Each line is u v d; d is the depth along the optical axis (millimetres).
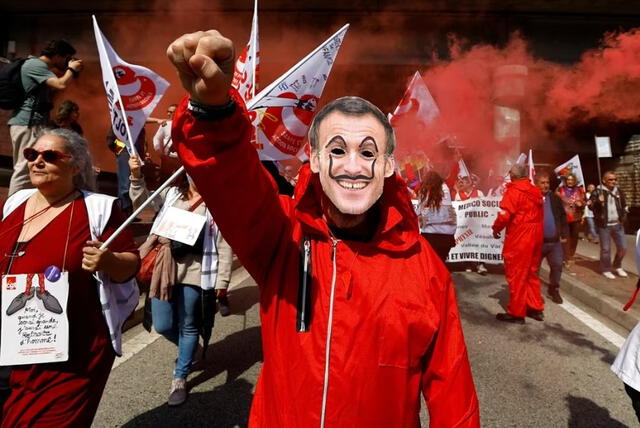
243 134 1024
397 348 1177
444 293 1280
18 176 4457
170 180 1961
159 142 5320
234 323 4957
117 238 1995
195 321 3240
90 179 2090
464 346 1285
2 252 1880
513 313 5117
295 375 1177
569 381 3627
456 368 1243
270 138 2826
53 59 4555
